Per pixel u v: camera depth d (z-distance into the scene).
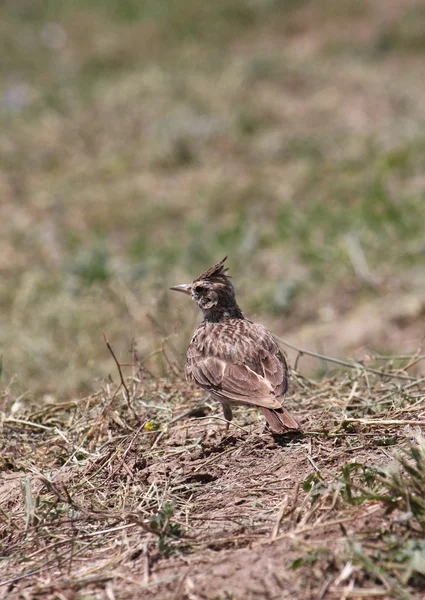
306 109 26.95
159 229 21.27
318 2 36.03
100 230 21.41
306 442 8.43
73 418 9.89
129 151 25.78
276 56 31.06
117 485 8.23
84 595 6.53
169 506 7.22
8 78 33.19
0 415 10.09
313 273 17.34
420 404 9.00
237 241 19.11
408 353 12.92
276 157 24.16
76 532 7.49
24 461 9.05
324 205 20.19
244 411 9.72
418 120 24.62
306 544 6.48
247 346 9.20
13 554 7.37
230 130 25.73
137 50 34.88
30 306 17.62
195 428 9.23
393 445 8.09
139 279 18.08
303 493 7.45
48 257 20.27
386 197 19.25
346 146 23.78
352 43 32.69
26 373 14.40
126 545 7.12
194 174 23.94
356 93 27.72
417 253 17.06
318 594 6.04
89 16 39.03
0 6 41.00
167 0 38.88
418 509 6.50
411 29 32.53
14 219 22.55
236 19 36.22
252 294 16.97
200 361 9.32
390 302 15.77
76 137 26.95
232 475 8.08
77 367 14.44
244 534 6.91
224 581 6.30
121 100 29.03
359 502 6.75
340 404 9.41
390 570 6.12
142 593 6.41
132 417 9.59
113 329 15.96
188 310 15.86
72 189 23.97
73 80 32.31
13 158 26.08
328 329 15.41
